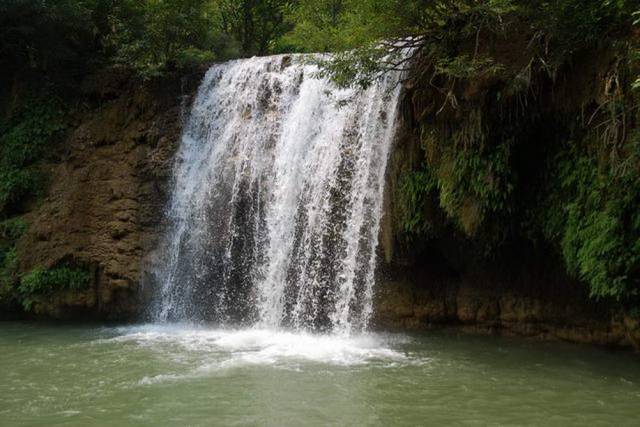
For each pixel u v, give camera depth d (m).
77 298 15.43
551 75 9.54
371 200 12.47
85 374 9.27
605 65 9.26
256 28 26.45
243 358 10.09
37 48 17.66
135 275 15.31
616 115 8.98
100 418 7.20
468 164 10.46
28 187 16.78
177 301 15.05
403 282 12.59
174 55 18.44
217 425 6.91
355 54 11.20
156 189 16.05
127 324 14.62
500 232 10.84
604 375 8.91
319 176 13.41
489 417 7.11
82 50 18.59
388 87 12.57
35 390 8.42
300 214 13.54
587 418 7.09
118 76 17.25
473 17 10.53
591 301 10.62
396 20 10.76
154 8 17.98
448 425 6.86
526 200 10.69
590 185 9.55
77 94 17.72
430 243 12.01
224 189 15.12
